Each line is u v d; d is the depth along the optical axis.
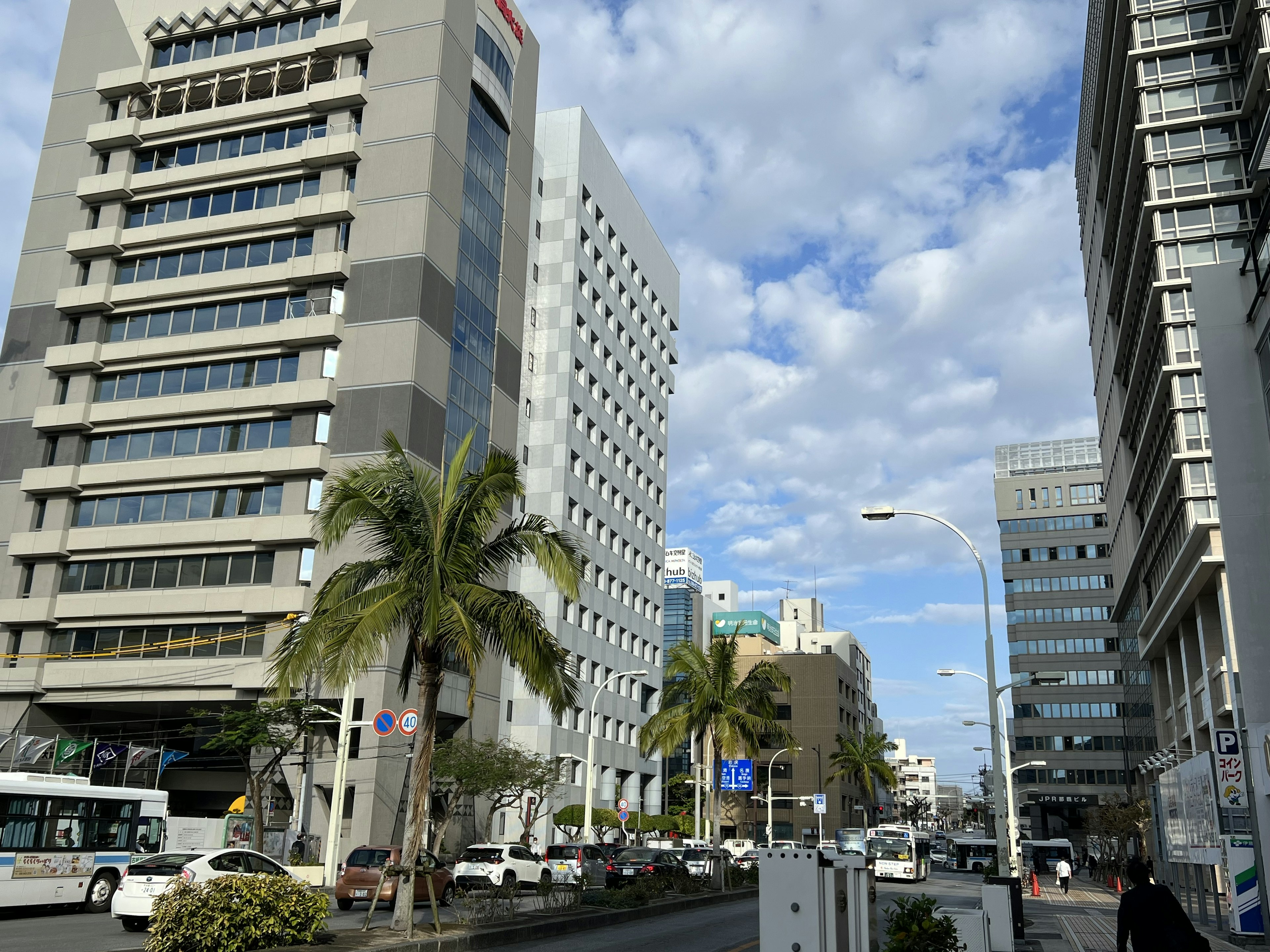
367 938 17.55
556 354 71.81
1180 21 56.34
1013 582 122.50
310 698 40.16
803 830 93.00
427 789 19.98
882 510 28.23
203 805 52.91
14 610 51.06
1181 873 33.19
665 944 20.77
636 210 89.06
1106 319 74.25
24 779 24.61
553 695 20.77
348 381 50.69
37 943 18.62
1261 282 29.97
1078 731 114.31
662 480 90.94
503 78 62.69
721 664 42.88
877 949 12.49
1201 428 49.56
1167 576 50.19
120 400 53.50
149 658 49.25
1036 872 88.06
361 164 53.97
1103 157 68.94
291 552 48.81
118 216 56.28
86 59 59.88
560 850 38.09
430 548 20.25
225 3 58.25
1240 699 28.91
